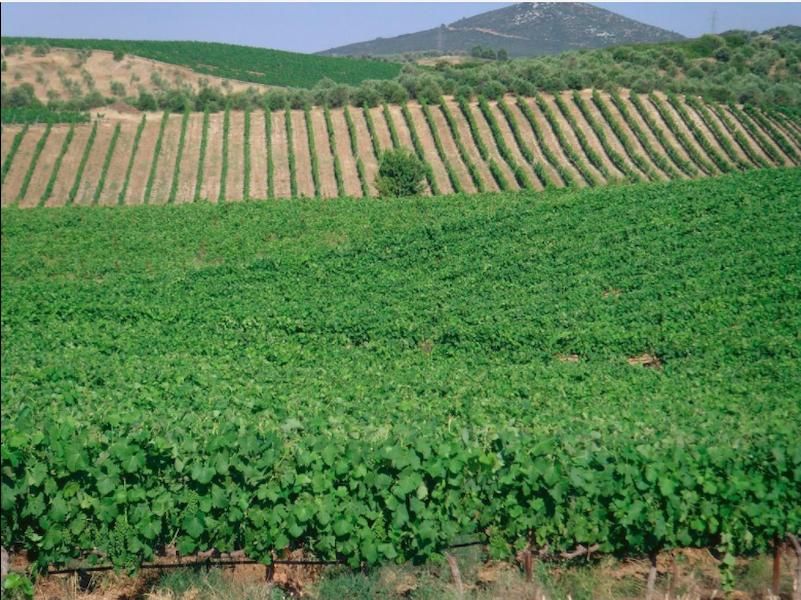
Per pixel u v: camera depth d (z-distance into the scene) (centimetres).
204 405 1445
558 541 877
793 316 2562
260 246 4134
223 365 2002
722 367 2109
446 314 2756
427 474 869
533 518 862
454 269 3381
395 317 2728
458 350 2464
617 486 862
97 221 4600
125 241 4266
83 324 2748
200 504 850
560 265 3359
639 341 2378
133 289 3338
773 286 2841
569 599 807
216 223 4575
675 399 1673
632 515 840
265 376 1850
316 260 3659
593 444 938
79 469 851
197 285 3388
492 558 898
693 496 862
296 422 1003
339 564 897
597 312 2714
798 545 859
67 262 3953
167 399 1559
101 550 862
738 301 2722
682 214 3875
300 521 846
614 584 863
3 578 787
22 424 914
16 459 829
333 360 2262
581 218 3978
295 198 5075
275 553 899
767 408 1564
